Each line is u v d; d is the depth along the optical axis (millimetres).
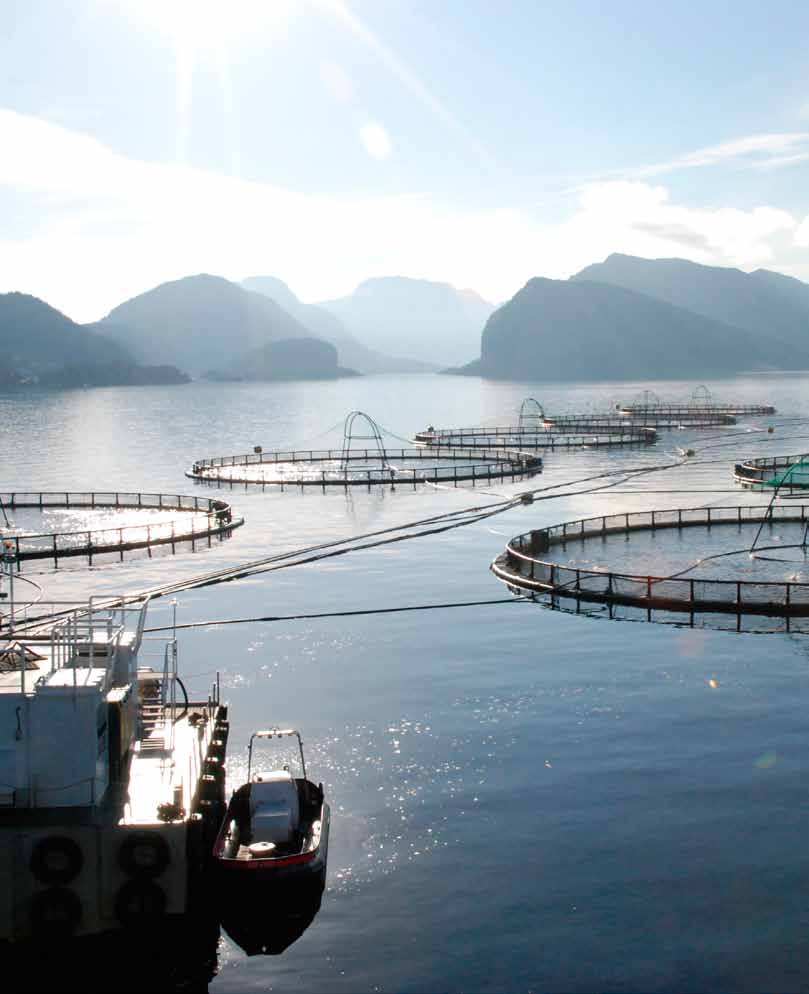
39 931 31219
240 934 31812
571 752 44188
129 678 38469
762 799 39344
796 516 107375
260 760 43531
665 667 55906
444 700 51125
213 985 29531
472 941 30969
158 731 40250
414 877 34281
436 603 72000
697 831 36938
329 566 86125
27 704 32500
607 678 54250
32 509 124750
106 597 73875
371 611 70062
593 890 33312
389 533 101875
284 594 75625
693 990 28594
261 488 140625
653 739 45594
